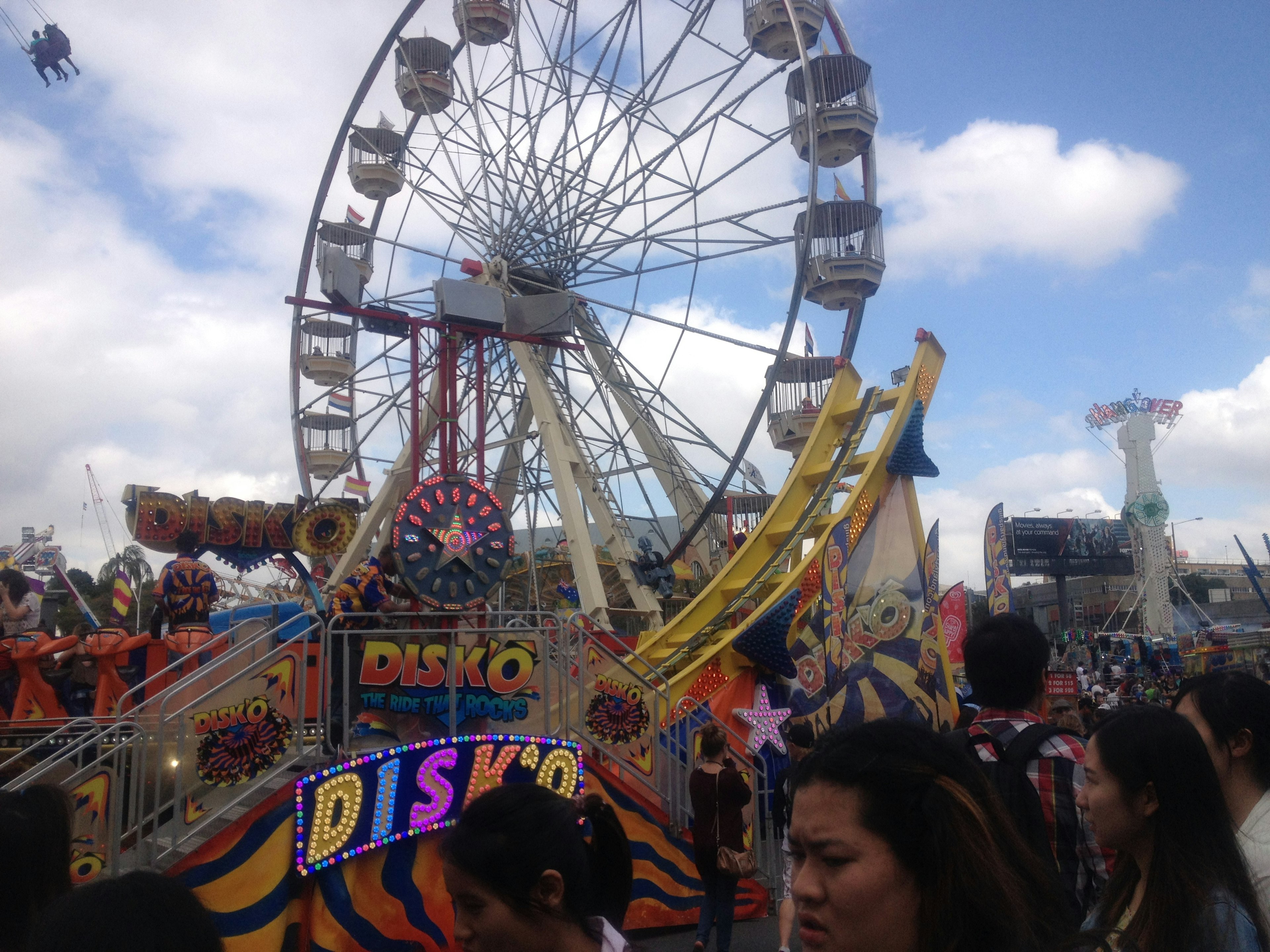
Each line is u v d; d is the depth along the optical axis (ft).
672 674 49.37
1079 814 13.92
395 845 28.45
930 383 53.47
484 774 29.81
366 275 91.71
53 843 11.97
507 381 81.71
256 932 26.03
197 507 51.11
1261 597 173.06
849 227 79.82
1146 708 10.85
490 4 85.97
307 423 104.17
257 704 28.76
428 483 34.53
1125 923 10.75
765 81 75.92
